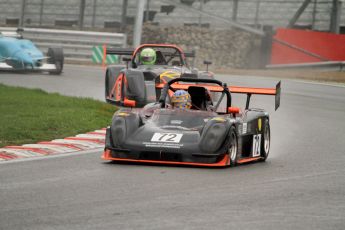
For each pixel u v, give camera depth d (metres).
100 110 57.59
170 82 40.12
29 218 22.28
